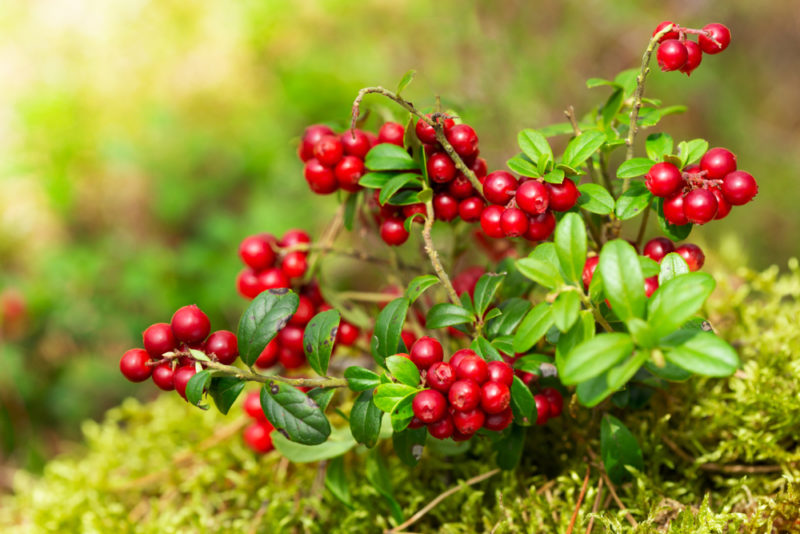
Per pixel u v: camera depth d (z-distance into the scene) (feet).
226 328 3.44
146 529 1.65
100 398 3.27
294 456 1.54
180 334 1.40
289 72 4.17
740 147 4.13
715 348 1.31
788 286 1.72
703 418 1.60
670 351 1.32
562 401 1.52
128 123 4.10
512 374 1.40
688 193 1.41
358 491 1.62
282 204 3.64
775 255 3.66
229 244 3.57
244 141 3.92
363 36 4.33
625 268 1.34
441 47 4.03
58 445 3.13
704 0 4.64
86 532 1.65
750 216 3.75
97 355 3.44
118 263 3.62
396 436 1.46
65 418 3.21
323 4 4.48
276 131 3.96
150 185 3.86
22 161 3.79
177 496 1.71
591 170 1.57
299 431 1.41
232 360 1.43
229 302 3.43
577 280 1.37
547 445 1.61
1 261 3.65
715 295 1.79
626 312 1.33
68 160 3.87
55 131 3.92
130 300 3.52
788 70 4.52
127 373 1.41
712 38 1.42
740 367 1.61
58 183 3.72
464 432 1.39
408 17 4.27
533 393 1.49
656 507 1.50
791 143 4.24
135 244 3.73
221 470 1.70
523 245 1.63
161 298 3.46
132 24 4.50
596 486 1.56
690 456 1.58
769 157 4.11
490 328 1.47
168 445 1.77
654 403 1.60
